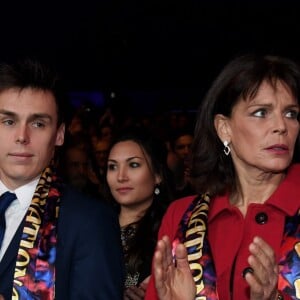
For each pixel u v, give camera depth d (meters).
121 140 5.72
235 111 3.65
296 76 3.59
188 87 12.55
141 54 12.33
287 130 3.54
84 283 3.64
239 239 3.65
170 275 3.45
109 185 5.75
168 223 3.96
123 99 11.80
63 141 4.14
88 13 12.05
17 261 3.65
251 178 3.74
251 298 3.19
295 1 11.49
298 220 3.55
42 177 3.96
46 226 3.74
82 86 12.41
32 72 3.84
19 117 3.80
